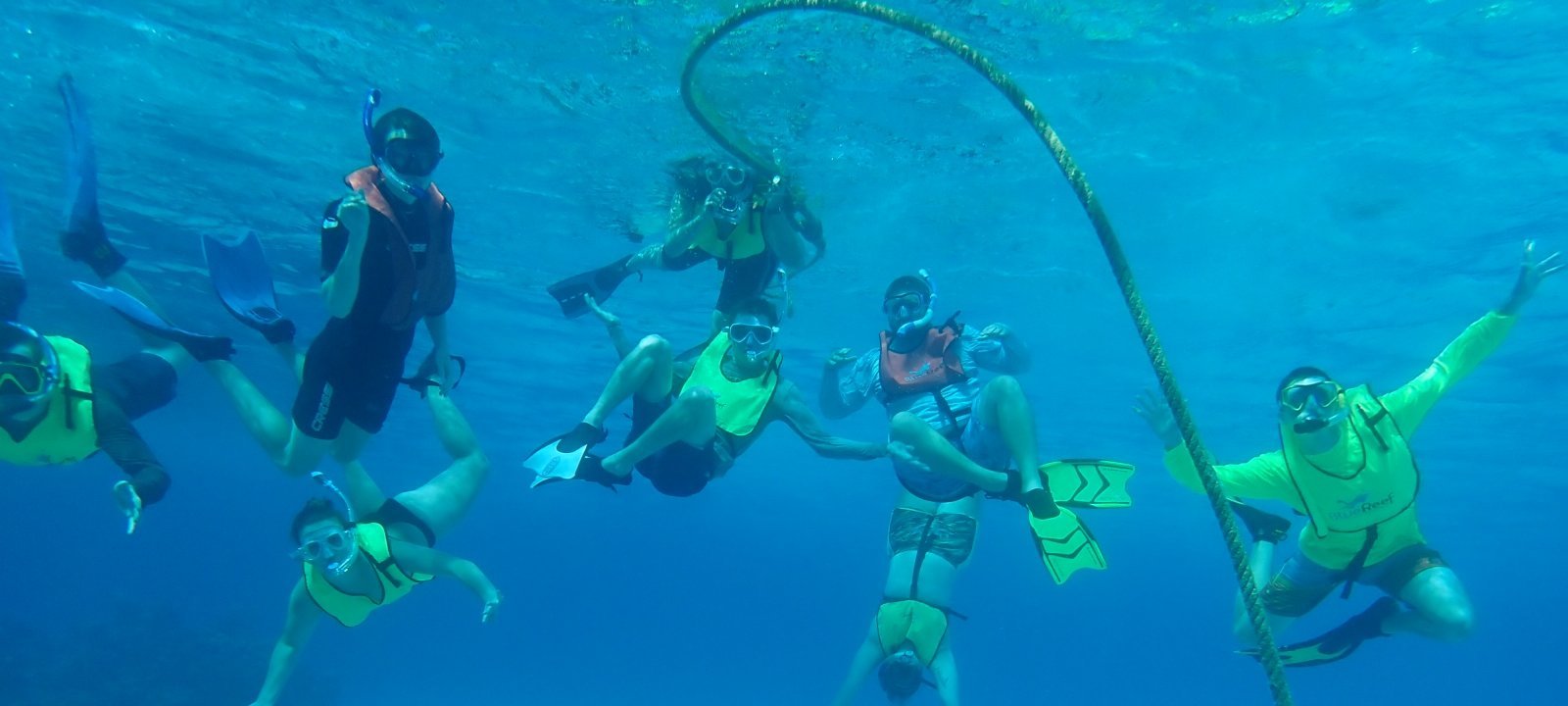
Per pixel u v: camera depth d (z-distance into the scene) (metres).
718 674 111.06
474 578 7.44
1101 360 21.50
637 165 13.03
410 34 10.33
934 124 11.63
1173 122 11.36
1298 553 7.85
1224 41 9.79
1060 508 6.81
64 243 7.47
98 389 6.82
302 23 10.24
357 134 12.78
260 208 15.58
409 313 6.00
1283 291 16.58
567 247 16.47
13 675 29.44
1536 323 17.08
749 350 7.63
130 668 30.55
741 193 8.18
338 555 7.37
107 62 11.29
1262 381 22.20
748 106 11.29
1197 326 18.72
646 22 9.78
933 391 8.50
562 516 89.31
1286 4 9.16
